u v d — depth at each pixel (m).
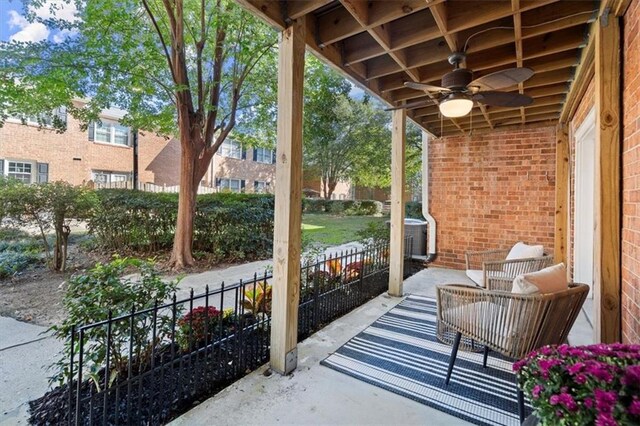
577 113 4.12
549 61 3.04
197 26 5.88
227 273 5.36
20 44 4.73
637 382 0.93
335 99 13.74
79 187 5.49
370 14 2.32
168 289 2.20
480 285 3.64
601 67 2.06
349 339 2.93
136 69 5.21
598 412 0.89
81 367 1.58
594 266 2.19
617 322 2.02
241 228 6.53
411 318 3.47
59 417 1.79
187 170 5.80
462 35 2.68
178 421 1.82
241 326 2.40
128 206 6.44
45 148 10.48
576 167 4.31
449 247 5.90
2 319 3.31
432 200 6.04
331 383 2.22
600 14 2.07
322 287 3.41
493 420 1.87
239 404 1.99
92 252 6.45
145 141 13.02
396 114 4.19
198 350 2.13
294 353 2.39
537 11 2.39
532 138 5.21
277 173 2.34
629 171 1.90
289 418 1.86
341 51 2.96
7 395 2.02
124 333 1.81
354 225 11.81
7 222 4.88
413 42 2.59
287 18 2.21
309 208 16.09
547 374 1.05
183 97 5.59
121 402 1.91
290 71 2.24
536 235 5.20
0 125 5.76
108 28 5.02
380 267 4.57
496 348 2.05
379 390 2.15
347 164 15.41
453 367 2.43
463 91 2.68
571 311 1.99
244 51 5.43
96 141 11.66
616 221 2.03
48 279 4.79
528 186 5.26
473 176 5.67
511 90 3.68
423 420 1.86
